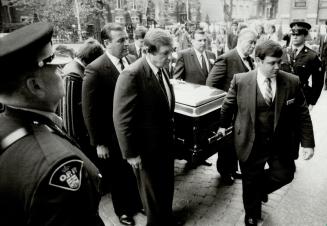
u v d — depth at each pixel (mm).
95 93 2707
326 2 23734
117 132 2367
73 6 10078
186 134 3074
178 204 3305
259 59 2502
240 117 2773
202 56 4543
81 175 998
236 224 2967
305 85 4102
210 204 3303
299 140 2807
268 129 2676
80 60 3221
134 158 2412
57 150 989
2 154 997
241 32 3617
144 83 2324
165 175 2588
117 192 2967
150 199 2596
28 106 1090
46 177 916
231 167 3633
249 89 2664
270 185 2826
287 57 4016
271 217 3035
